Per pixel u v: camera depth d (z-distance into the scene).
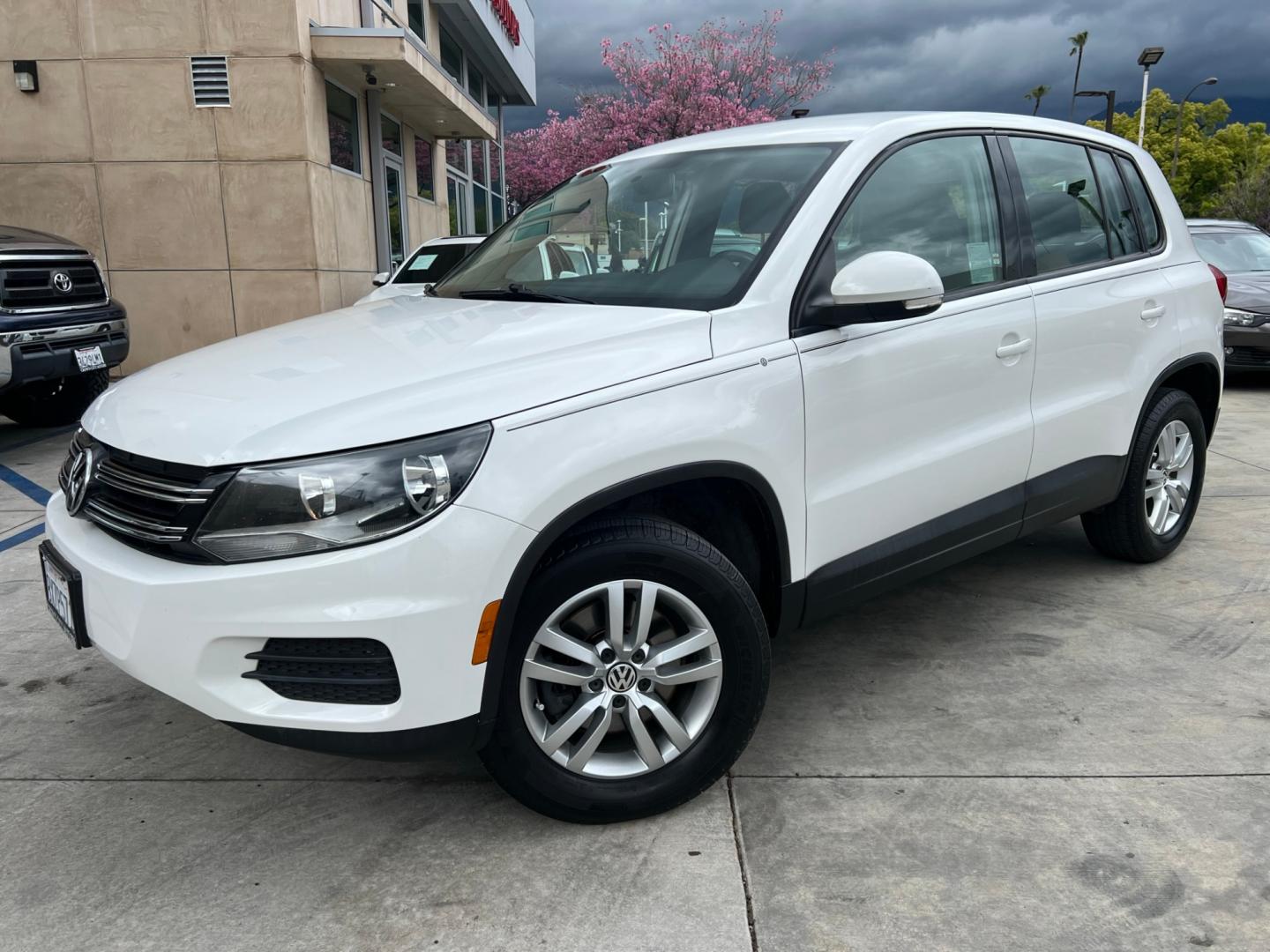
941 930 2.05
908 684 3.21
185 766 2.79
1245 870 2.23
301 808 2.56
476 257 3.61
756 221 2.80
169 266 10.86
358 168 12.55
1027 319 3.28
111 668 3.43
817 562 2.73
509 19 23.06
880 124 3.04
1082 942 2.01
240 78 10.48
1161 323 3.90
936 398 2.98
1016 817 2.45
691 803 2.54
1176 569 4.25
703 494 2.63
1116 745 2.79
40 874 2.29
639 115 29.98
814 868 2.26
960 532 3.12
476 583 2.08
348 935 2.07
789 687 3.21
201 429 2.17
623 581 2.32
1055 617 3.75
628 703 2.39
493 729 2.24
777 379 2.55
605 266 3.02
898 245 2.96
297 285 10.95
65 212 10.72
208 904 2.18
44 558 2.55
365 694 2.10
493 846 2.38
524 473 2.13
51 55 10.41
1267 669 3.28
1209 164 64.06
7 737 2.95
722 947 2.02
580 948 2.02
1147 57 31.72
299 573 2.01
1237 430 7.30
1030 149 3.54
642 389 2.33
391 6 15.16
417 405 2.14
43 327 6.56
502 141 28.08
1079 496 3.62
